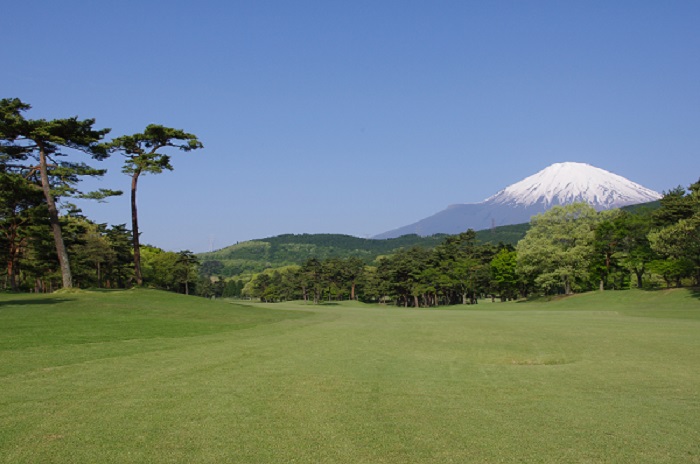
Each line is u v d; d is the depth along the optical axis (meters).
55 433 8.31
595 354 20.23
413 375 14.71
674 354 20.11
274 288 142.62
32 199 42.88
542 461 7.60
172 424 8.98
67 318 27.11
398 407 10.69
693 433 9.13
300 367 15.45
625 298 63.81
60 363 14.63
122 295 40.22
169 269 95.31
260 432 8.66
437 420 9.70
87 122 39.16
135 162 43.94
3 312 28.41
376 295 122.62
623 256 72.50
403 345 22.47
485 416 10.11
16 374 12.95
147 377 13.10
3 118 36.81
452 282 98.25
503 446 8.23
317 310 53.84
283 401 10.92
